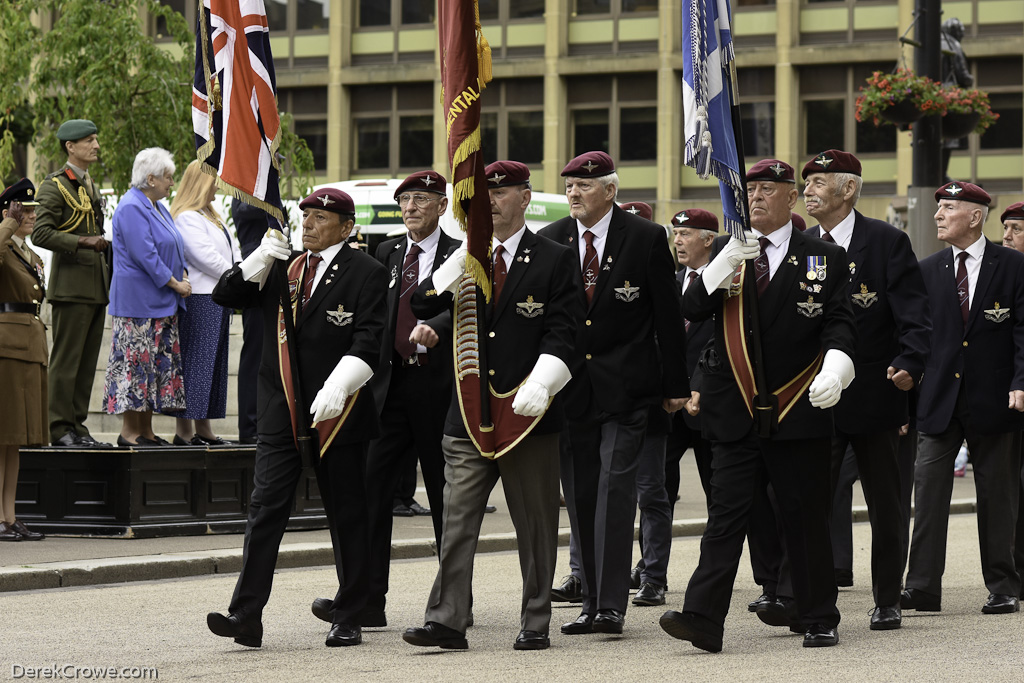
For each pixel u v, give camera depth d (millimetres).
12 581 32312
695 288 24672
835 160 28094
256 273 25141
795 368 24188
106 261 41625
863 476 27547
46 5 84875
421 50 133500
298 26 135125
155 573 35000
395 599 31688
